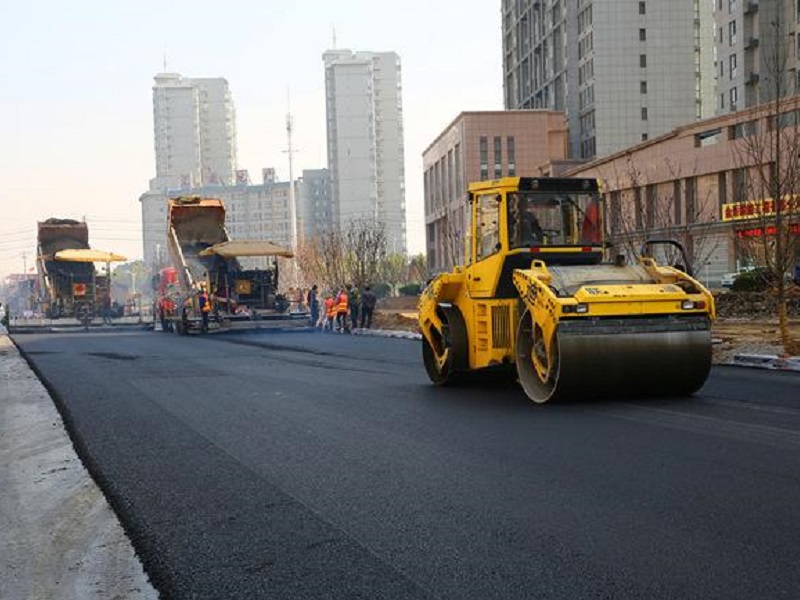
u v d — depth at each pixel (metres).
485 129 96.94
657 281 11.34
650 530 5.44
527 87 114.38
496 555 5.08
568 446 8.23
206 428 10.12
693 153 54.44
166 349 24.80
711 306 10.89
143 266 133.62
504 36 124.75
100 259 43.12
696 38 92.75
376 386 14.09
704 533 5.33
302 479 7.29
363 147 143.38
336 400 12.34
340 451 8.45
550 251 12.27
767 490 6.29
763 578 4.54
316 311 35.25
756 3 74.44
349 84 143.12
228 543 5.59
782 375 13.60
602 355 10.57
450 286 13.60
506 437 8.86
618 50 91.12
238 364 19.09
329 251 56.12
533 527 5.61
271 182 140.88
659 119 91.44
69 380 16.08
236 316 33.69
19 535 6.09
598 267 11.73
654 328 10.72
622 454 7.76
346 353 21.94
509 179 12.33
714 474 6.84
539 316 10.96
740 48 76.12
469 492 6.61
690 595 4.34
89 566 5.30
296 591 4.66
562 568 4.81
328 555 5.24
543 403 11.22
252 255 33.44
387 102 146.00
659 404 10.77
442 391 13.19
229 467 7.89
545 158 96.88
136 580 4.99
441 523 5.80
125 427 10.40
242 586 4.79
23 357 22.66
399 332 30.73
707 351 10.85
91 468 8.10
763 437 8.32
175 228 35.28
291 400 12.47
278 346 25.47
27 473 8.11
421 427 9.72
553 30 102.19
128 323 44.59
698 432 8.70
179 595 4.70
